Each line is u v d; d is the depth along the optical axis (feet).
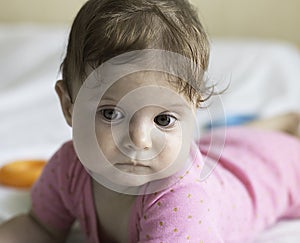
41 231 2.76
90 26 2.08
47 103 5.05
